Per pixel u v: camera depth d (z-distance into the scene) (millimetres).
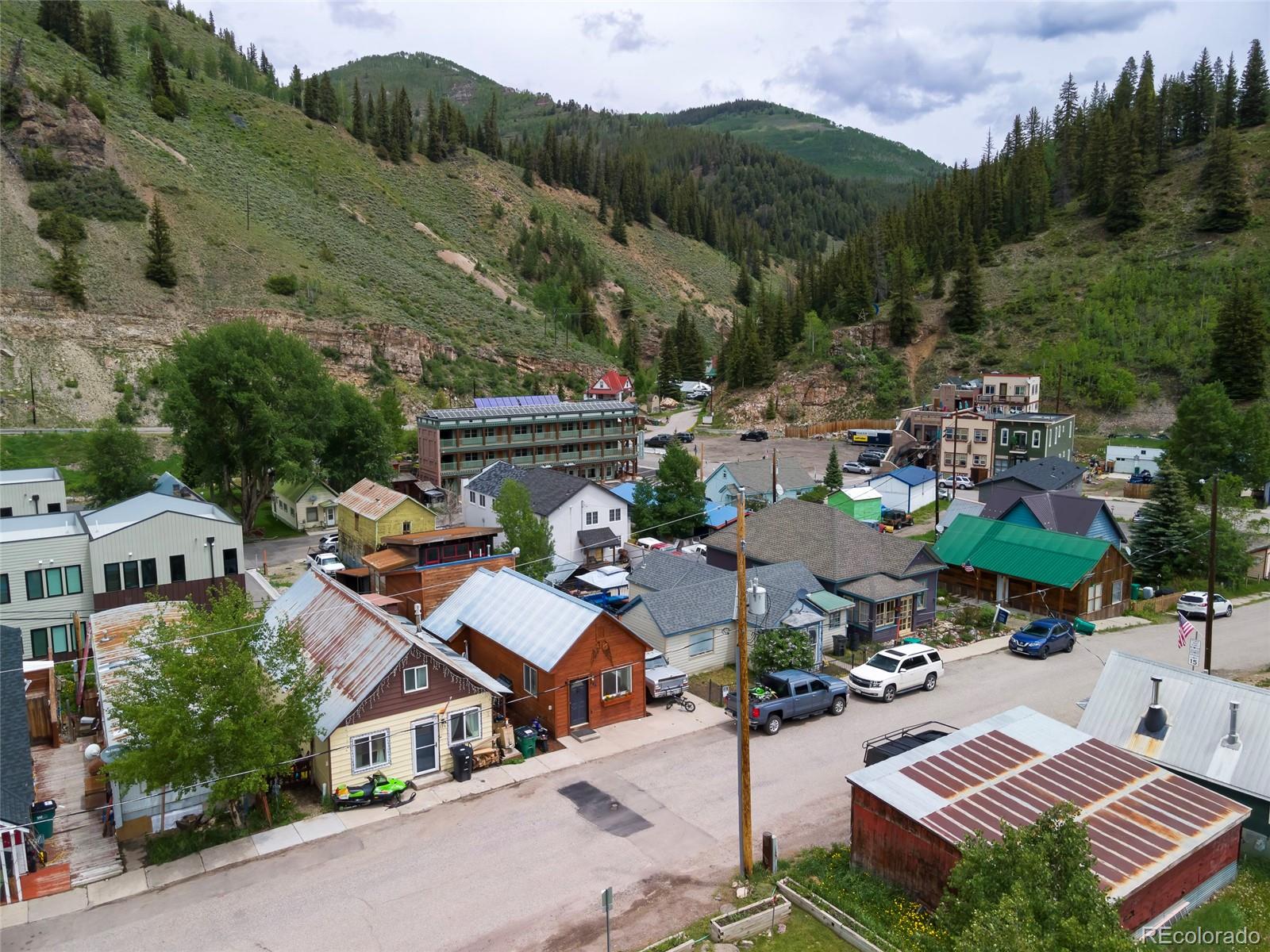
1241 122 164375
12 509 52844
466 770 27797
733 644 39531
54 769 29328
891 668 35562
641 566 46156
